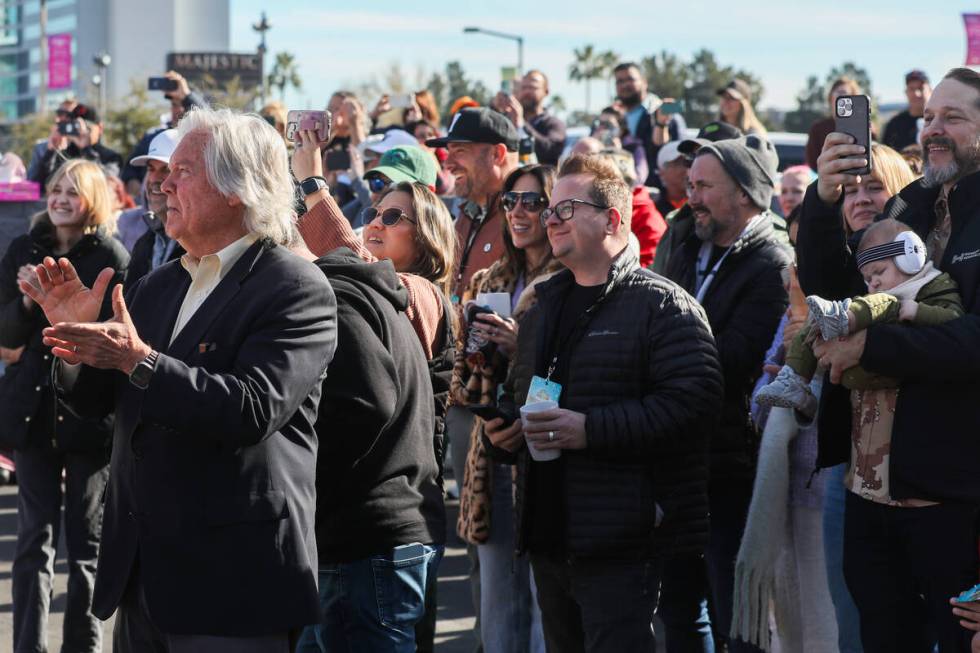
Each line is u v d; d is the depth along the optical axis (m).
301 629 3.47
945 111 4.00
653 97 12.59
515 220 5.49
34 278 3.25
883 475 3.97
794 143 17.16
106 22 143.38
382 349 3.95
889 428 3.97
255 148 3.38
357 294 3.99
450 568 8.01
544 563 4.41
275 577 3.22
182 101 11.94
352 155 9.74
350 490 3.96
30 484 6.02
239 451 3.22
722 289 5.22
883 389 3.97
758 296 5.12
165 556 3.21
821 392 4.33
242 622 3.18
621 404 4.13
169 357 3.15
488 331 4.96
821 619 4.83
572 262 4.36
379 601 4.00
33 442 5.98
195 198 3.33
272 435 3.28
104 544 3.40
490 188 6.45
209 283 3.42
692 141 6.54
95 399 3.54
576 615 4.48
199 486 3.21
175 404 3.06
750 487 5.06
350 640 4.02
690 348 4.17
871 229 4.07
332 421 3.87
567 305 4.45
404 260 5.19
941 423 3.84
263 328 3.26
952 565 3.83
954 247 3.99
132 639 3.41
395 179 6.46
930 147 4.05
